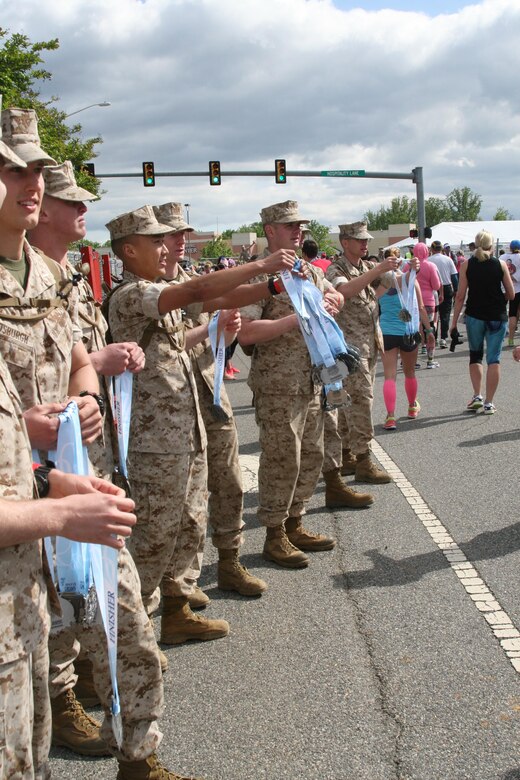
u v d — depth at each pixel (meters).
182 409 3.79
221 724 3.30
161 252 3.88
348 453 7.18
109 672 2.71
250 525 5.92
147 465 3.72
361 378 6.68
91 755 3.19
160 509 3.75
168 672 3.76
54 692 3.25
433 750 3.05
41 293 2.43
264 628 4.17
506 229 31.75
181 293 3.49
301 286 4.41
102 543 1.89
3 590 1.87
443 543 5.22
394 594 4.48
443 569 4.79
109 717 2.72
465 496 6.21
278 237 5.04
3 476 1.86
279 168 29.38
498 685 3.48
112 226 3.85
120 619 2.68
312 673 3.67
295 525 5.29
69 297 2.66
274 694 3.51
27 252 2.46
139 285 3.62
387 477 6.74
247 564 5.11
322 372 4.58
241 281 3.46
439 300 15.85
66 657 3.23
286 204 4.96
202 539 4.14
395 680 3.57
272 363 4.86
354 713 3.33
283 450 4.91
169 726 3.30
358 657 3.79
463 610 4.22
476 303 9.28
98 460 3.39
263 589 4.61
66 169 3.27
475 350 9.44
